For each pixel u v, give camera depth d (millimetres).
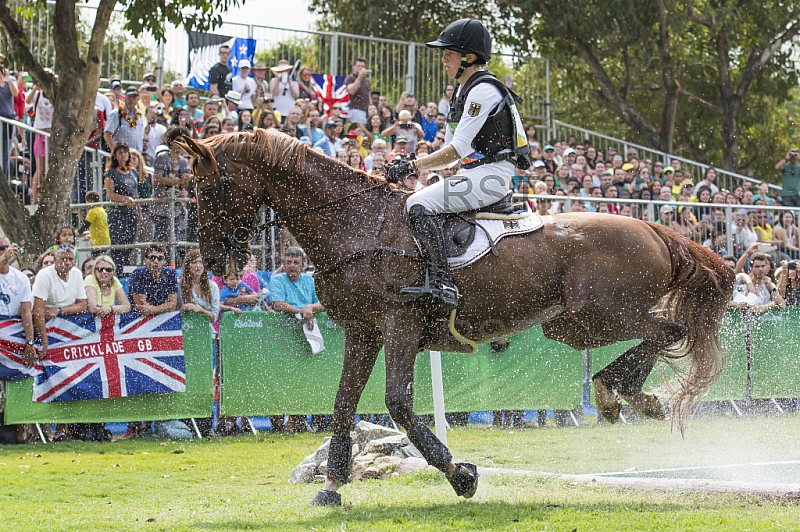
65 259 11383
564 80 29641
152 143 15320
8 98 15922
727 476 8297
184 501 7301
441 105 21469
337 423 7176
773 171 32094
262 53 21141
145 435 11820
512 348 12812
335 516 6480
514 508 6531
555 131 25141
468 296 7023
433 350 7473
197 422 11945
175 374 11586
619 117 30609
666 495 6902
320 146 17156
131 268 13227
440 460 6684
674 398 7684
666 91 28359
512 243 7133
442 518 6238
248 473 8844
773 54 29031
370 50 22250
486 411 13102
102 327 11391
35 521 6359
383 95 22094
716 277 7684
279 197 7113
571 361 13102
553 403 12969
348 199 7066
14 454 10055
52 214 14570
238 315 11828
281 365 11953
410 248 6906
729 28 27672
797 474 8430
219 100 16297
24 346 11141
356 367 7223
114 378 11367
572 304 7270
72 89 14883
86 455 9969
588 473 8531
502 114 7105
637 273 7375
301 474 8328
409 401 6730
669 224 15000
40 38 18484
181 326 11672
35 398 11125
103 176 15195
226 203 7043
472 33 7148
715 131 31109
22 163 16016
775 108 31938
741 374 13617
